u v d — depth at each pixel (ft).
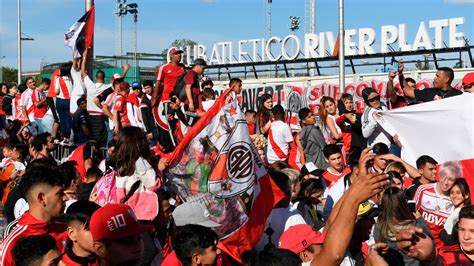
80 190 24.21
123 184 21.06
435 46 95.35
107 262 15.15
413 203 20.85
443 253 18.24
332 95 70.59
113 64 122.72
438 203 26.13
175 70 43.78
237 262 20.30
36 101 58.44
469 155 32.17
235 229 20.02
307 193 25.21
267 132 43.29
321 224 24.99
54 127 53.11
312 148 41.04
